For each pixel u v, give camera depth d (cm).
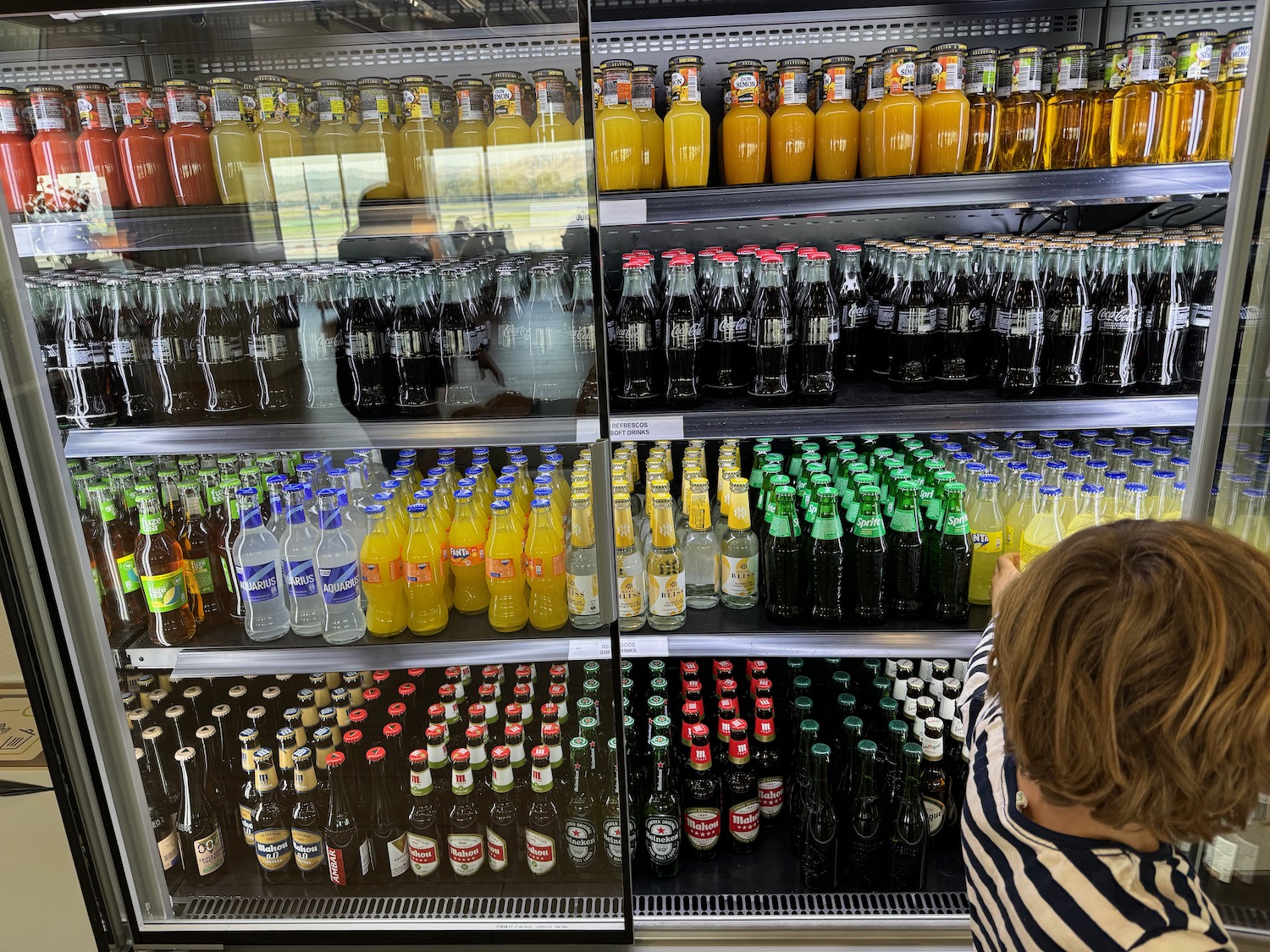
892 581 175
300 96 162
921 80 154
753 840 180
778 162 159
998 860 84
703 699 208
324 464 188
